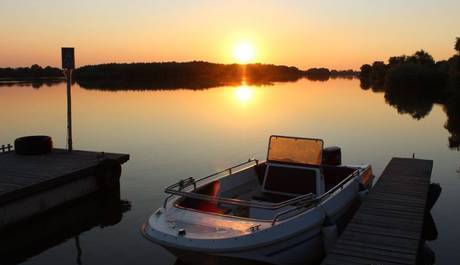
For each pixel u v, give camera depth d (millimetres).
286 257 6969
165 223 6863
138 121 27906
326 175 9938
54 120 27984
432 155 18000
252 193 9328
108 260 8312
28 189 9820
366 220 8047
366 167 10438
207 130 24328
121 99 46281
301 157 8727
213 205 8320
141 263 8164
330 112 34188
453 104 43344
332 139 21672
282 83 109750
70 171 11172
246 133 23328
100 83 95562
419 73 67938
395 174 11547
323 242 7582
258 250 6504
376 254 6586
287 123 27328
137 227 10016
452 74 54219
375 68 115125
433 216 10594
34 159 12570
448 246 8852
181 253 6559
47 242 9227
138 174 14578
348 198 8602
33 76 118188
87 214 10875
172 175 14469
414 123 27844
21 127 24812
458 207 11227
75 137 21734
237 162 16453
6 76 114875
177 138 21672
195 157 17281
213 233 6543
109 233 9688
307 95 56094
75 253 8664
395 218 8125
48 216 10570
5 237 9484
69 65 13555
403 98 52156
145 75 127812
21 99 45531
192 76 133375
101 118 29312
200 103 41562
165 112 33188
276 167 8828
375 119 29797
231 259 6441
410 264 6246
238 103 41844
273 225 6734
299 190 8586
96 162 12227
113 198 12070
